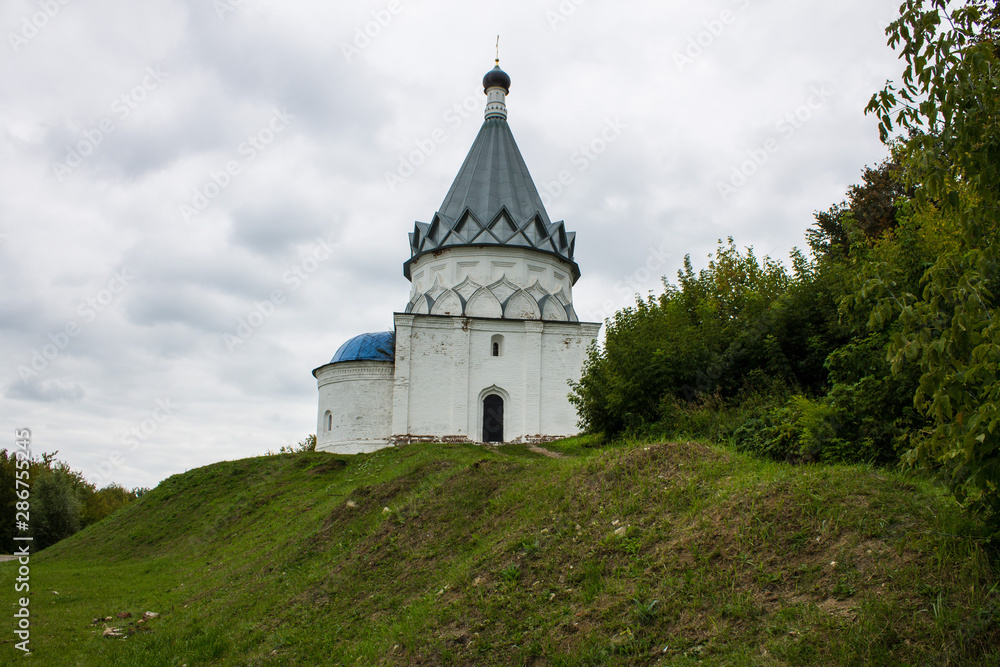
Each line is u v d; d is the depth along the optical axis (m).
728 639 6.97
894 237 17.78
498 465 14.64
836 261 17.89
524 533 10.81
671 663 6.92
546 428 34.97
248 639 10.70
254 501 26.77
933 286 6.87
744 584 7.70
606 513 10.45
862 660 6.09
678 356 18.73
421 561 11.77
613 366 20.70
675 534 9.19
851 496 8.44
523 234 38.34
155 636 11.95
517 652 7.91
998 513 6.66
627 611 7.94
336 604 11.18
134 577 20.42
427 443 33.12
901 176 7.69
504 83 43.75
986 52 6.23
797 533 8.14
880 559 7.29
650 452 11.90
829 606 6.93
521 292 37.38
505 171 41.12
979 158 6.36
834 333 16.31
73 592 17.69
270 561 15.36
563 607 8.49
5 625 13.39
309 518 20.95
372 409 35.62
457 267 38.16
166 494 31.14
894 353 6.88
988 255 6.55
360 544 13.47
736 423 14.82
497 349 36.06
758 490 9.24
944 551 6.65
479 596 9.34
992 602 6.21
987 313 6.50
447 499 13.65
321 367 37.56
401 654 8.67
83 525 49.16
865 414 12.13
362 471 28.14
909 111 6.88
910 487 8.47
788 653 6.44
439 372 35.00
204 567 19.69
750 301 20.22
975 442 6.04
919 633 6.21
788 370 17.00
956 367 6.60
